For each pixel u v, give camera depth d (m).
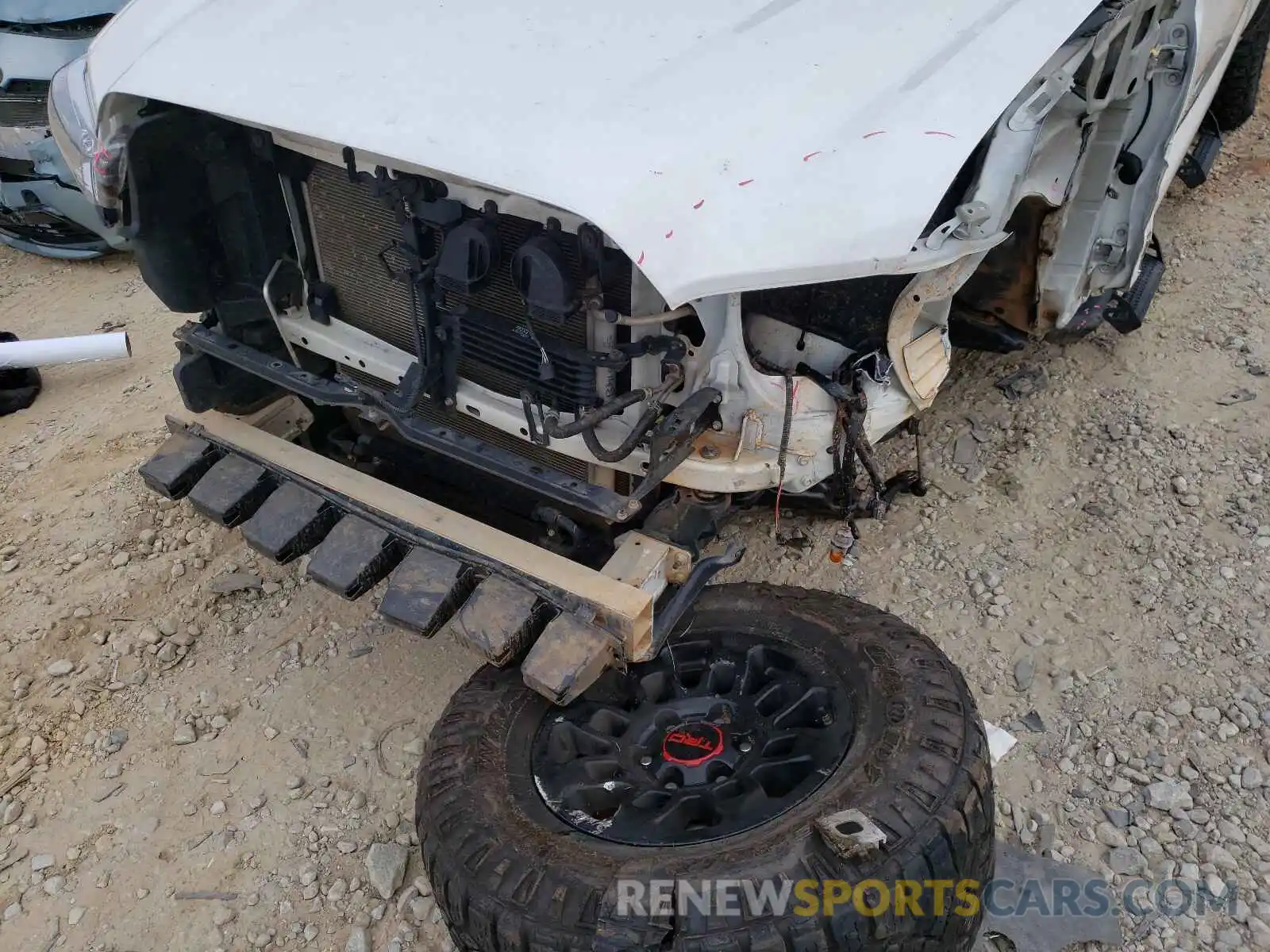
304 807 2.79
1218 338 4.21
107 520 3.86
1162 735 2.76
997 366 4.16
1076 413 3.90
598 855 2.07
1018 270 3.31
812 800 2.10
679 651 2.62
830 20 2.34
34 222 5.68
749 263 1.93
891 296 2.30
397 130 2.10
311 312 2.93
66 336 5.19
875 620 2.53
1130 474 3.61
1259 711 2.80
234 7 2.65
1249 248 4.76
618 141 1.98
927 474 3.68
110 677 3.23
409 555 2.50
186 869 2.67
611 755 2.36
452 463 3.01
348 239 2.74
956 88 2.19
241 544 3.68
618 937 1.90
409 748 2.92
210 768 2.92
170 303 2.89
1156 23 2.87
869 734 2.22
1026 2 2.43
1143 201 3.22
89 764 2.97
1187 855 2.48
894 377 2.49
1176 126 3.09
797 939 1.89
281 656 3.25
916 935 1.96
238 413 3.20
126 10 2.93
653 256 1.86
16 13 5.25
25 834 2.80
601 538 2.69
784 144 2.03
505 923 1.99
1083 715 2.84
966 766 2.10
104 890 2.64
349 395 2.66
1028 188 2.75
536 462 2.69
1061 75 2.29
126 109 2.62
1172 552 3.30
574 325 2.32
